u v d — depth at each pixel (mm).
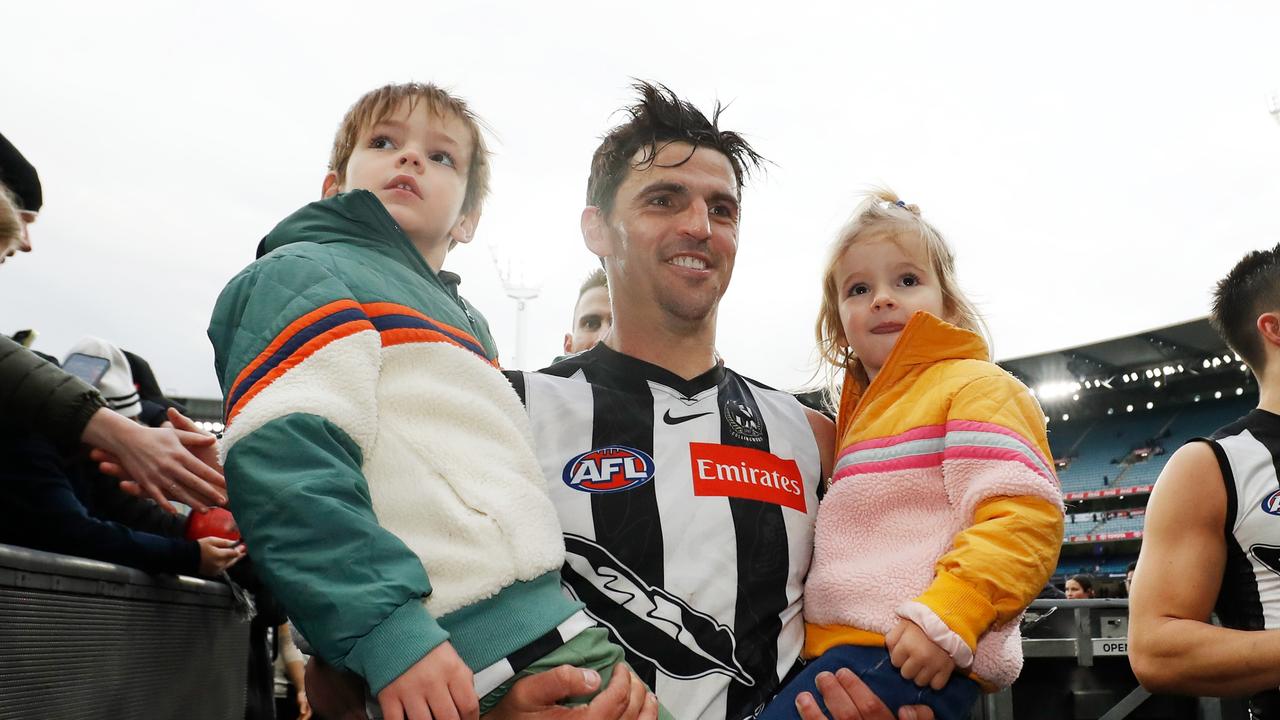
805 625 1527
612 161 1605
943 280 1800
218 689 2258
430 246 1748
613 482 1431
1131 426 20609
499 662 1100
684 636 1349
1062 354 20141
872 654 1381
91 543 1664
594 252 1680
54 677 1387
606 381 1559
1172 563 1916
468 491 1188
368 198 1477
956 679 1387
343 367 1161
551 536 1216
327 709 1395
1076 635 3486
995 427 1457
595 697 1107
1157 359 19562
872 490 1520
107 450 1592
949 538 1454
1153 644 1856
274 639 4016
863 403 1682
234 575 2508
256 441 1088
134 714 1710
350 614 991
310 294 1218
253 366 1158
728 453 1521
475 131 1876
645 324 1581
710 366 1628
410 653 982
